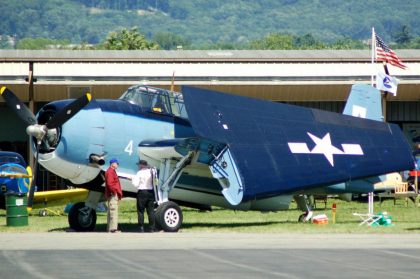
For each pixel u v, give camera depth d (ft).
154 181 232.73
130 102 238.27
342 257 174.81
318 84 440.45
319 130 258.57
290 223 262.06
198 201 252.21
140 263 165.07
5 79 421.18
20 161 315.78
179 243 196.03
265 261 168.76
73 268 159.02
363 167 263.49
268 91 442.09
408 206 364.17
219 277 151.43
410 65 449.48
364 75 443.32
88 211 239.91
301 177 248.93
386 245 194.59
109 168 229.25
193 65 440.04
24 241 199.72
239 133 239.30
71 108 225.56
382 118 286.87
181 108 246.27
